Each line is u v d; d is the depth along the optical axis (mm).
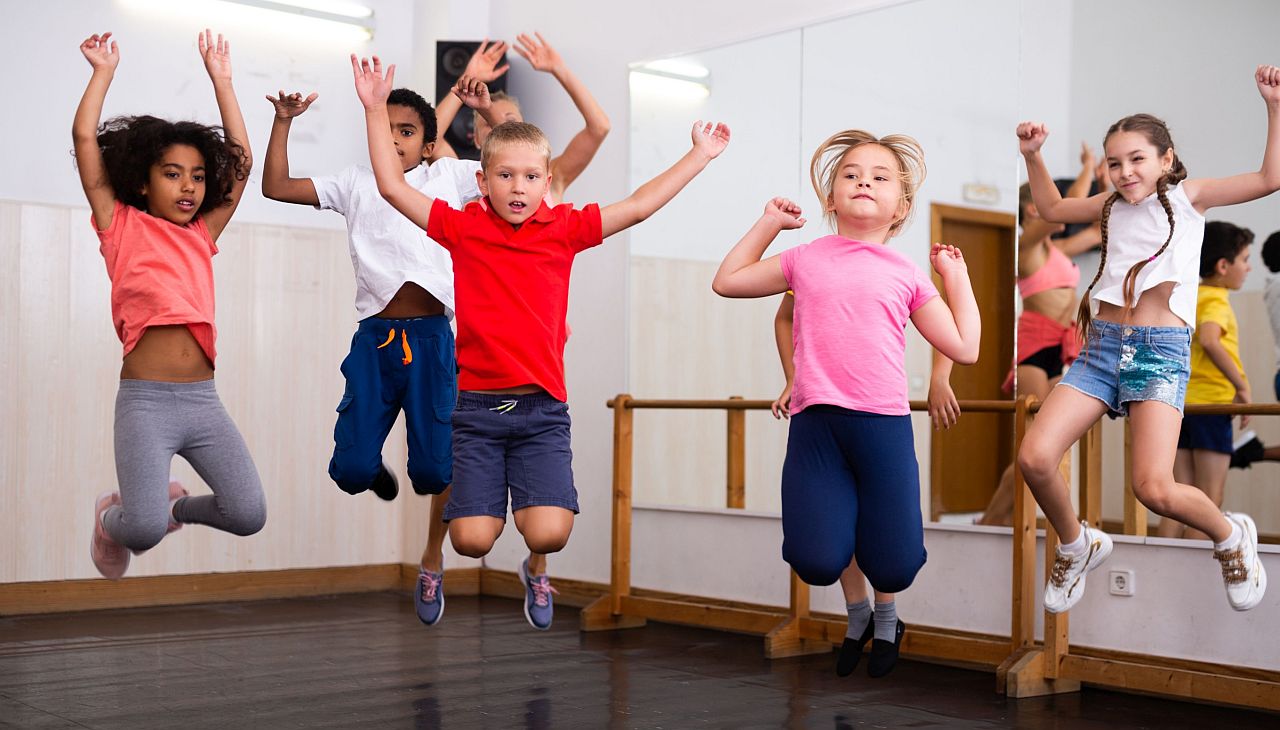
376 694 3697
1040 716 3582
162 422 3373
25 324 5336
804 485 2961
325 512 6094
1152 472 3139
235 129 3521
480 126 4641
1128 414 3299
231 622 5141
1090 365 3285
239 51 5883
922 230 4664
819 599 4820
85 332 5477
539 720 3381
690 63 5469
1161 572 3943
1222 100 4098
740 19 5277
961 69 4602
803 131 5031
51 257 5406
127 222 3379
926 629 4527
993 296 4488
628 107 5719
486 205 3127
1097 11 4328
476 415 3068
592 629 5090
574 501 3111
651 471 5512
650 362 5566
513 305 3051
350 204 3711
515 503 3107
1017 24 4480
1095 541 3414
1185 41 4164
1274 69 3107
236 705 3518
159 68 5676
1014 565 4035
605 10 5844
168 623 5098
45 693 3672
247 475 3504
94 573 5469
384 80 3072
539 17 6125
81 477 5445
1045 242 4375
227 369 5809
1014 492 4230
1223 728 3453
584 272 5930
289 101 3543
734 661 4406
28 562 5316
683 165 3146
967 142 4574
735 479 5172
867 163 3051
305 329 6043
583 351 5906
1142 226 3256
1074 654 4090
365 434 3631
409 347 3645
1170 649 3912
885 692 3893
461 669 4145
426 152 3840
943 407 3941
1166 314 3188
